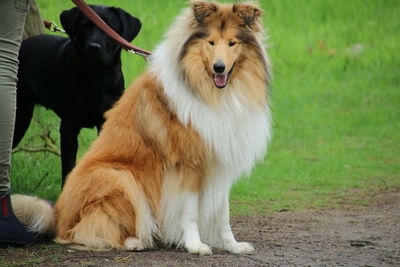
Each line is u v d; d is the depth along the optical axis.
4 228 8.58
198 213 9.11
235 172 9.04
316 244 9.62
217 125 8.72
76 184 8.94
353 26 32.62
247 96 8.98
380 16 33.84
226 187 9.05
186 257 8.50
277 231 10.64
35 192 12.69
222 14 8.83
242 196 13.66
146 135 8.94
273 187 14.62
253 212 12.26
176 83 8.73
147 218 8.91
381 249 9.35
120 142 9.06
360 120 22.36
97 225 8.65
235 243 9.06
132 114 9.15
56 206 9.35
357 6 34.28
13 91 8.38
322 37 31.14
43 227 8.95
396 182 15.22
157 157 8.92
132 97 9.27
